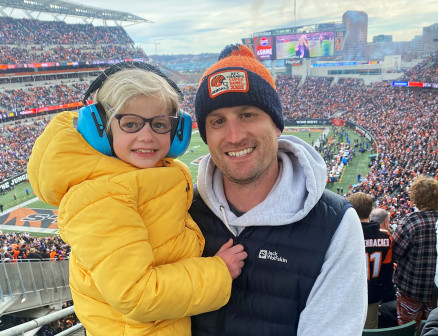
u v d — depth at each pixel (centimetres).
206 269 64
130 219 61
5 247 752
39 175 65
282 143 73
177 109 70
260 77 65
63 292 380
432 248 125
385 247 132
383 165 1261
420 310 134
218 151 67
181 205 70
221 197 72
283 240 66
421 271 127
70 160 63
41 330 347
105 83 66
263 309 66
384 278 136
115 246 59
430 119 1734
